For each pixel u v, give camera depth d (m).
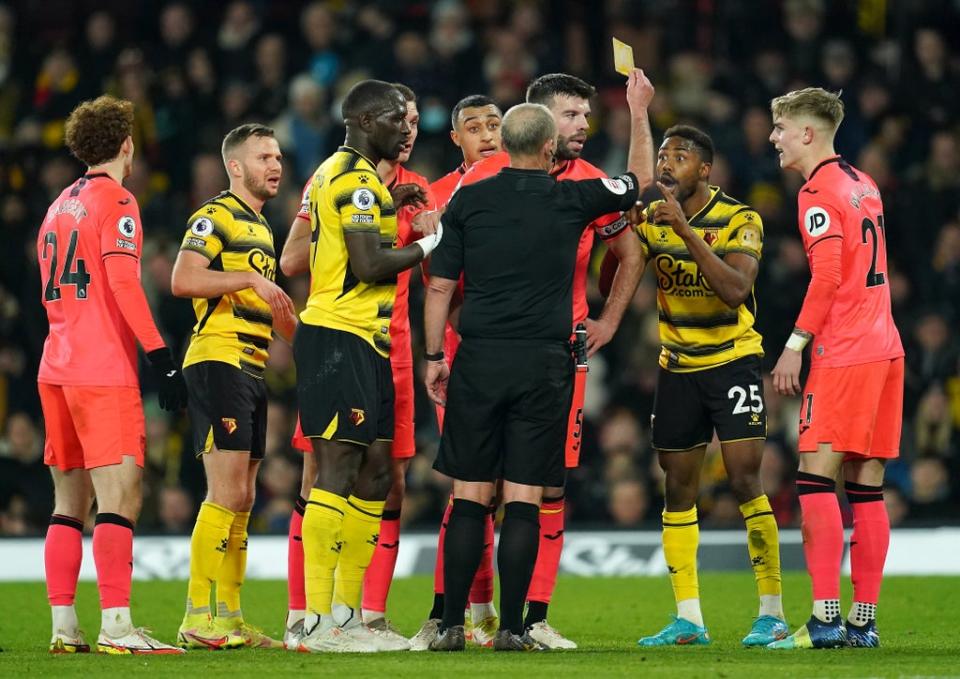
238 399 25.45
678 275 25.84
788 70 57.00
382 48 55.78
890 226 53.06
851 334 24.72
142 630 24.42
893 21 60.03
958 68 58.47
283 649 24.92
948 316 51.50
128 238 24.48
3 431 49.38
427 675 19.77
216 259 25.59
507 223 23.31
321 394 23.42
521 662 21.41
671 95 55.78
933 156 54.22
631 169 26.02
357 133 24.12
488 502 23.78
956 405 48.84
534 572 25.42
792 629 28.67
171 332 48.75
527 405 23.28
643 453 47.28
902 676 19.72
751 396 25.86
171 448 46.53
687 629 25.86
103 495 24.31
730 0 59.09
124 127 25.14
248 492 26.25
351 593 24.64
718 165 52.72
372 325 23.72
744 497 25.86
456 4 58.72
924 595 34.50
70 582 24.67
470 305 23.50
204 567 25.14
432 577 40.66
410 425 26.77
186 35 58.25
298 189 52.47
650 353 49.03
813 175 25.36
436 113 54.00
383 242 23.80
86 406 24.33
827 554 24.47
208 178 52.78
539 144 23.67
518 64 55.53
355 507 24.64
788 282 49.88
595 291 49.66
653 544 42.03
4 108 57.44
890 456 25.16
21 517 46.88
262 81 57.06
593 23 58.47
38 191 53.56
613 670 20.30
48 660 22.36
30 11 59.62
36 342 50.31
